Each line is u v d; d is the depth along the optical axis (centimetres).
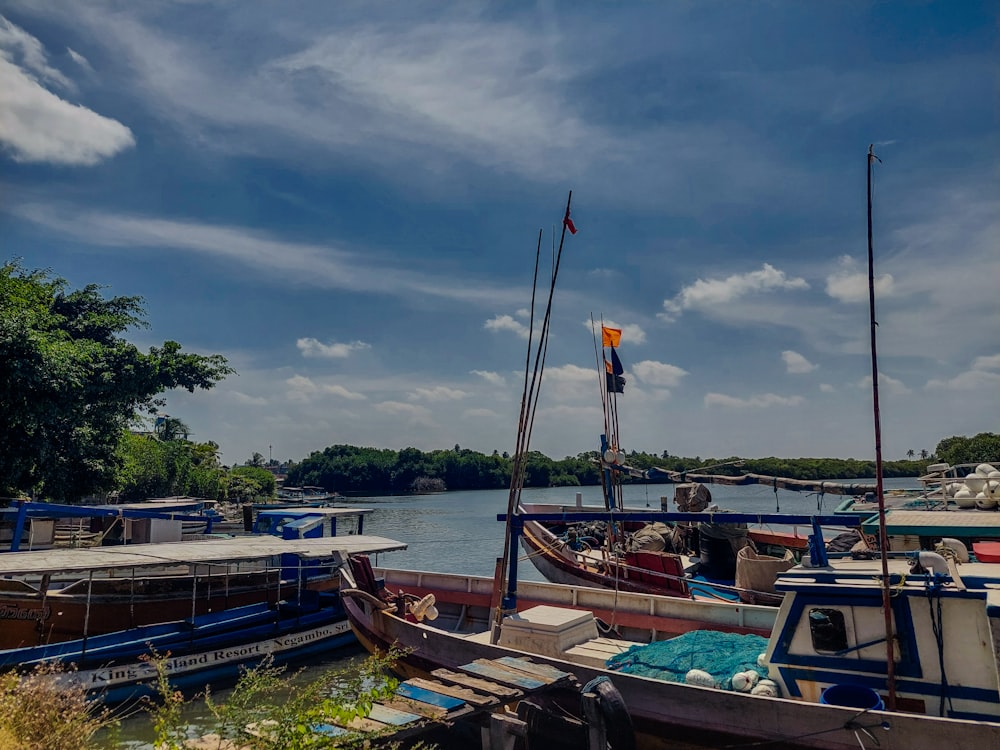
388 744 710
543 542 2242
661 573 1672
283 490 10644
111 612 1616
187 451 6131
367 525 5844
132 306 3831
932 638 834
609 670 1021
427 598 1455
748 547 1823
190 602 1736
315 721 619
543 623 1189
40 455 2488
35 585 1845
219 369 3488
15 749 581
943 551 1020
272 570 1889
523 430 1446
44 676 720
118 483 3222
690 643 1114
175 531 2844
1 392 2242
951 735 744
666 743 934
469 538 4731
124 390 3094
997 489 1526
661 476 2144
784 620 932
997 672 785
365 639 1472
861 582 895
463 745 991
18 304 2714
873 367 847
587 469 14688
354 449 17512
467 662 1153
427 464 16625
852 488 1476
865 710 791
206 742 655
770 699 859
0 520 2209
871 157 848
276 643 1733
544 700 952
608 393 2700
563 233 1445
